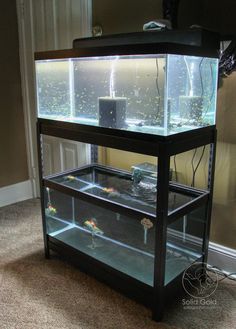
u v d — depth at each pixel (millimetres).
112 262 1923
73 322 1676
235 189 1963
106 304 1804
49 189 2186
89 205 2148
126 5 2170
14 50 2996
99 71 1787
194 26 1707
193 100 1642
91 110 1863
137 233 1928
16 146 3180
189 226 1903
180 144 1554
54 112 2033
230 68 1795
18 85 3090
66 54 1799
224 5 1745
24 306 1787
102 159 2566
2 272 2084
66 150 2846
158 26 1754
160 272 1622
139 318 1705
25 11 2852
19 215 2910
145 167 2076
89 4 2355
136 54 1489
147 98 1583
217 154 1986
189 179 2141
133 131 1585
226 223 2041
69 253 2115
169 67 1464
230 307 1790
